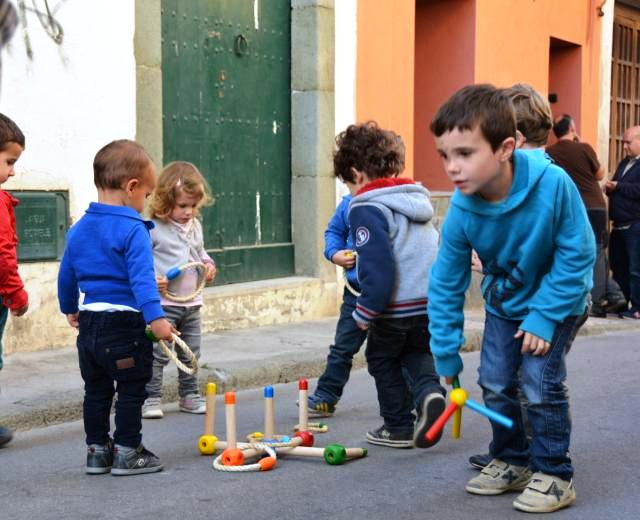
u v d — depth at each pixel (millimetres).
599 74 14703
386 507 3971
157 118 7969
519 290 3805
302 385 4930
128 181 4348
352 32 9727
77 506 3975
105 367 4312
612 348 8797
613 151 15695
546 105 4266
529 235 3645
